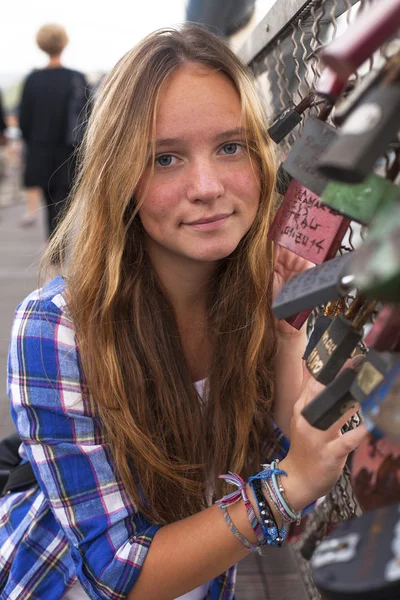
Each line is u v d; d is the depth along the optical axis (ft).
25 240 26.43
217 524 3.62
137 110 3.65
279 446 4.66
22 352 4.08
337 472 3.11
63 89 19.80
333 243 3.38
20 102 20.10
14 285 18.40
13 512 4.56
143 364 4.19
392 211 1.86
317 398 2.65
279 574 6.79
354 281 1.90
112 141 3.77
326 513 5.24
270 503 3.42
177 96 3.61
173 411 4.22
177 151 3.66
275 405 4.71
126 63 3.79
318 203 3.42
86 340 4.03
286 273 4.55
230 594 4.66
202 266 4.27
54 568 4.23
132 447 4.07
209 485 4.54
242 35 9.53
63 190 20.06
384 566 1.86
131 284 4.17
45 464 4.00
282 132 3.62
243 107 3.69
